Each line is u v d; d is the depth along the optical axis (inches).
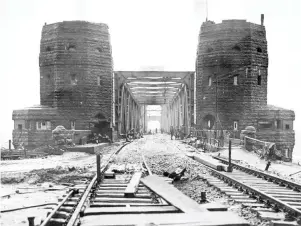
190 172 650.2
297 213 325.1
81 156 1045.8
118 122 1862.7
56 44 1539.1
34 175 613.9
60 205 352.2
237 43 1589.6
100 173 536.7
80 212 320.2
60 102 1518.2
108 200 401.4
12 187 535.8
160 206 358.6
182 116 2074.3
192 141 1465.3
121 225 275.0
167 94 2706.7
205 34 1647.4
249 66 1584.6
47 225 292.7
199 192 474.9
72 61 1529.3
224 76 1589.6
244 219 303.1
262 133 1533.0
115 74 1851.6
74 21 1545.3
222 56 1593.3
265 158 1008.2
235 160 925.8
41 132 1461.6
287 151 1555.1
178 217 294.8
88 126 1531.7
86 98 1530.5
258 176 599.2
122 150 1151.6
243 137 1197.1
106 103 1593.3
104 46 1590.8
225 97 1584.6
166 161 819.4
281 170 791.7
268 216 332.8
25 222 344.8
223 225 270.8
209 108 1616.6
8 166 778.2
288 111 1561.3
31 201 435.2
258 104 1605.6
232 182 512.4
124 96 2047.2
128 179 559.2
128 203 384.5
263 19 1673.2
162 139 2018.9
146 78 1948.8
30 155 1042.1
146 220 286.5
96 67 1562.5
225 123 1578.5
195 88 1755.7
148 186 465.1
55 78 1534.2
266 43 1648.6
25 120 1475.1
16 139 1470.2
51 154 1104.2
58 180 586.9
